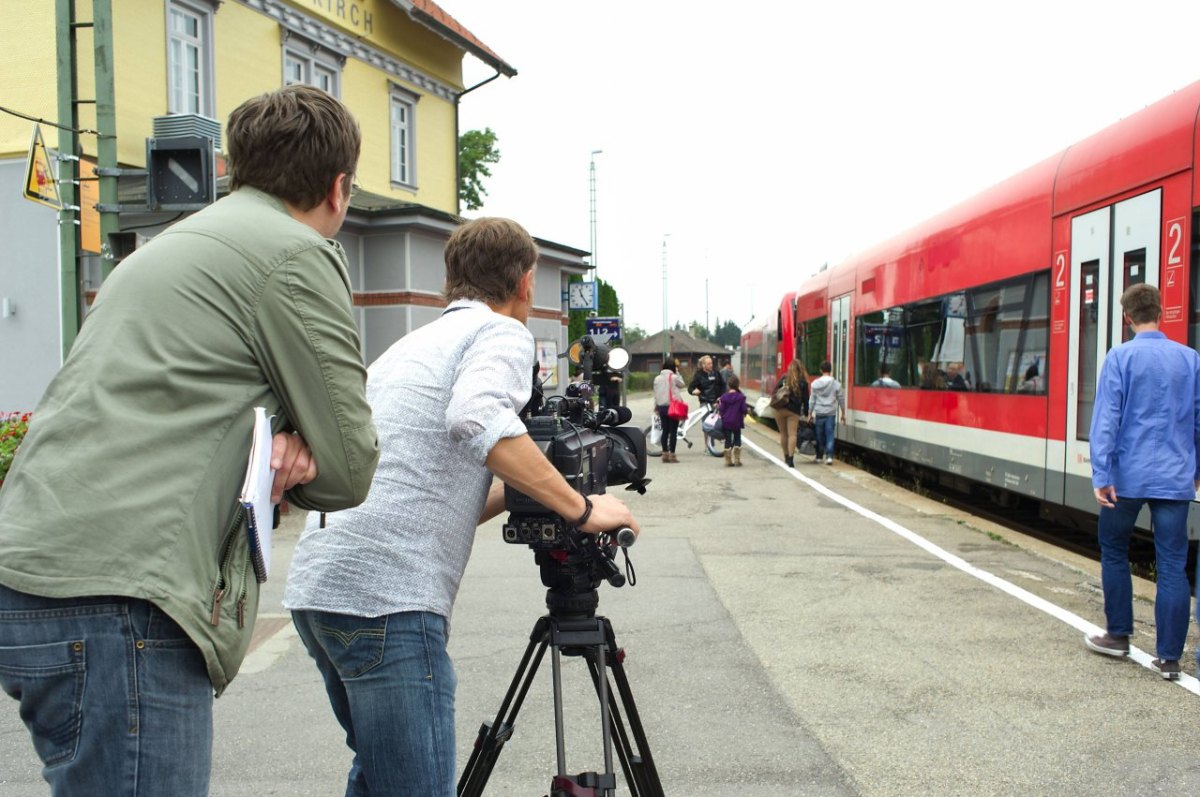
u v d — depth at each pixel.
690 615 6.71
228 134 2.27
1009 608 6.82
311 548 2.56
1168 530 5.22
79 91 13.61
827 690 5.14
